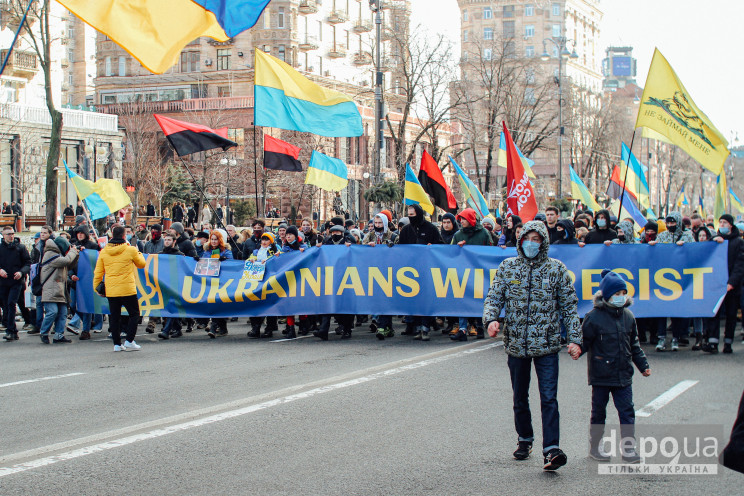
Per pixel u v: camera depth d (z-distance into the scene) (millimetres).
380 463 6230
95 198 17609
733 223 12500
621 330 6445
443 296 13484
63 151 46469
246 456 6398
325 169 19062
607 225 13703
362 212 65000
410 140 69062
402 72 46188
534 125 59094
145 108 57312
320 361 11203
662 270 12656
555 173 89500
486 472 6047
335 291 13867
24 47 44312
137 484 5699
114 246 12469
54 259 13695
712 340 12289
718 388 9234
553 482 5828
